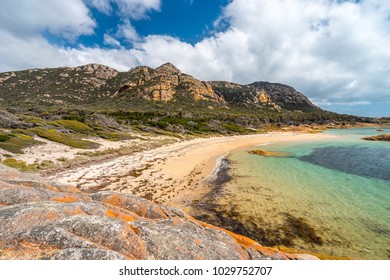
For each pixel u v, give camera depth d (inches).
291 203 681.0
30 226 193.3
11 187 273.9
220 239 283.1
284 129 4335.6
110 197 327.6
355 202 698.2
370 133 3752.5
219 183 867.4
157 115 3725.4
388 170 1139.3
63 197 280.2
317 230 532.4
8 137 1224.8
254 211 621.9
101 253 174.7
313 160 1390.3
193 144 2053.4
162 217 317.4
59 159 1035.3
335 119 6023.6
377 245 479.2
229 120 4271.7
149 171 1005.8
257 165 1212.5
